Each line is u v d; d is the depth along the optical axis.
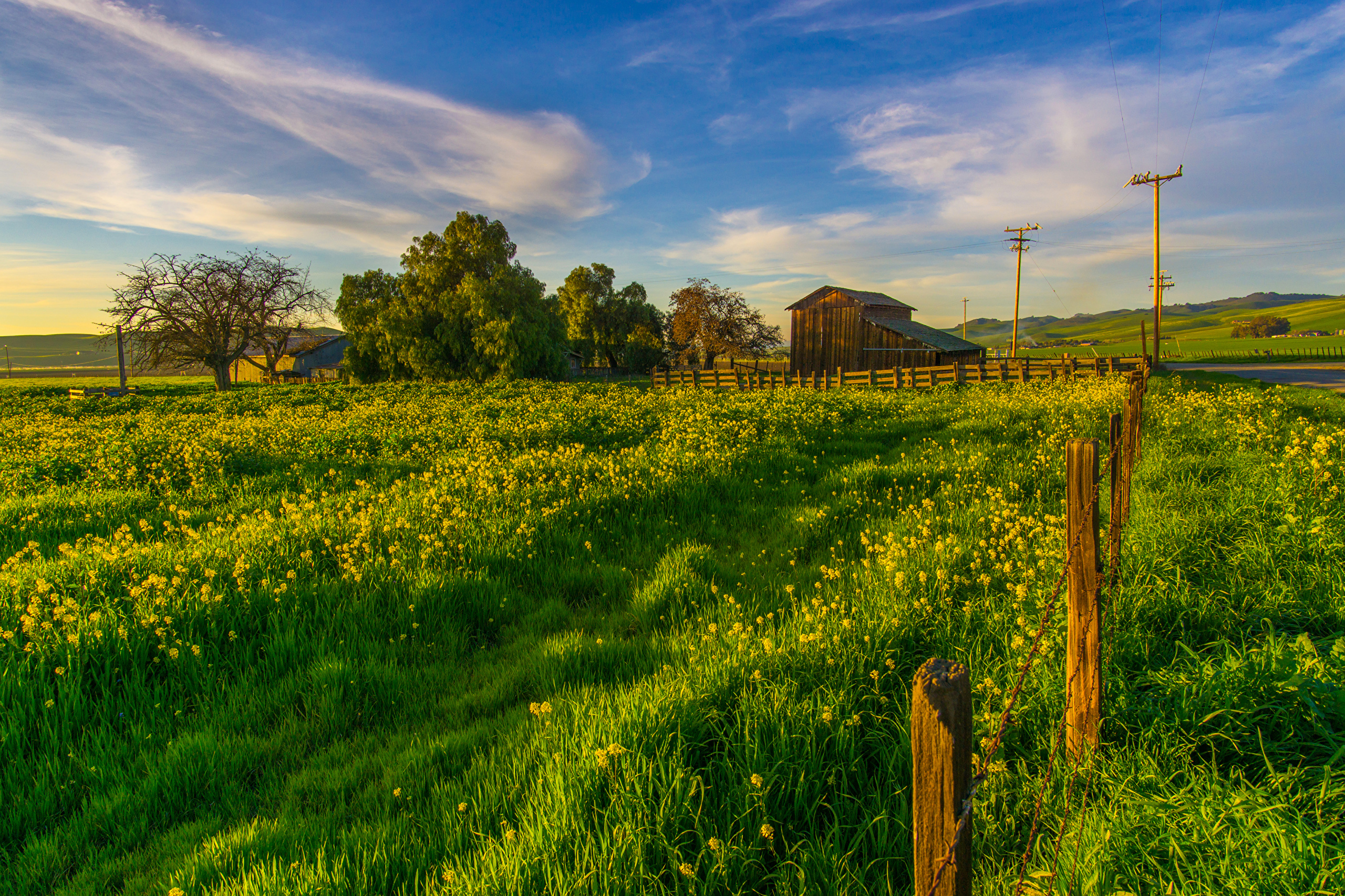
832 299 41.09
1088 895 2.12
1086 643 2.65
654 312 78.44
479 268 52.50
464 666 4.68
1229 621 3.74
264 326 53.41
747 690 3.51
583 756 3.07
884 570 5.12
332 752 3.67
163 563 5.56
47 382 73.81
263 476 10.17
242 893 2.56
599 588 5.95
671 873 2.54
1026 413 14.02
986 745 2.89
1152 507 5.72
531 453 10.78
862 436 12.95
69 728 3.75
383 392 33.09
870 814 2.77
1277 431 9.80
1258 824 2.25
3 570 5.48
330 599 5.22
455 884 2.51
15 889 2.80
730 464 9.67
